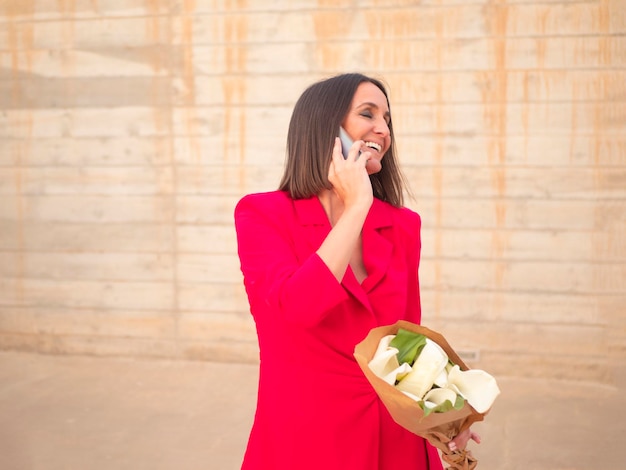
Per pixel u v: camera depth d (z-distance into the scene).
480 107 5.12
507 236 5.17
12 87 5.70
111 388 4.98
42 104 5.68
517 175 5.13
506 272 5.19
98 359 5.68
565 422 4.32
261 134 5.41
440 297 5.27
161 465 3.68
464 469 1.48
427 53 5.14
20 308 5.82
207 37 5.40
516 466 3.70
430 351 1.48
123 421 4.32
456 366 1.50
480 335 5.25
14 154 5.75
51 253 5.76
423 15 5.12
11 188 5.77
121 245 5.66
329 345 1.62
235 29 5.36
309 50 5.28
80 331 5.75
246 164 5.45
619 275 5.06
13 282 5.82
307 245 1.66
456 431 1.49
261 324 1.67
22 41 5.65
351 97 1.72
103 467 3.65
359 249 1.76
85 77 5.60
